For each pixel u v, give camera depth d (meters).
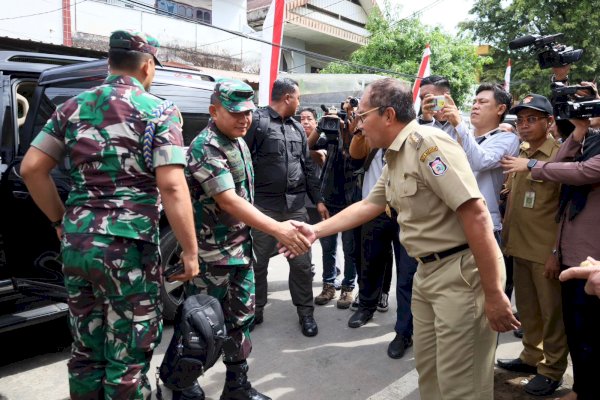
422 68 10.14
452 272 1.80
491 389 1.83
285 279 4.59
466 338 1.78
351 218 2.27
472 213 1.66
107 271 1.79
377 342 3.30
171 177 1.83
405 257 3.07
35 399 2.50
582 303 2.21
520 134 2.74
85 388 1.95
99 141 1.80
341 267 5.06
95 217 1.81
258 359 3.02
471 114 2.88
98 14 10.80
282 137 3.26
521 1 16.44
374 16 15.06
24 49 5.48
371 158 3.33
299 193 3.45
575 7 15.81
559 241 2.37
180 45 12.52
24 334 3.30
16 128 2.87
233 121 2.21
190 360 1.94
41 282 2.86
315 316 3.74
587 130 2.34
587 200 2.24
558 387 2.67
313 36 17.34
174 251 3.23
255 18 15.89
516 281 2.80
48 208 1.98
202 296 2.09
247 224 2.25
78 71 2.98
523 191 2.68
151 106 1.86
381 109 1.85
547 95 16.33
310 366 2.95
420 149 1.76
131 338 1.87
